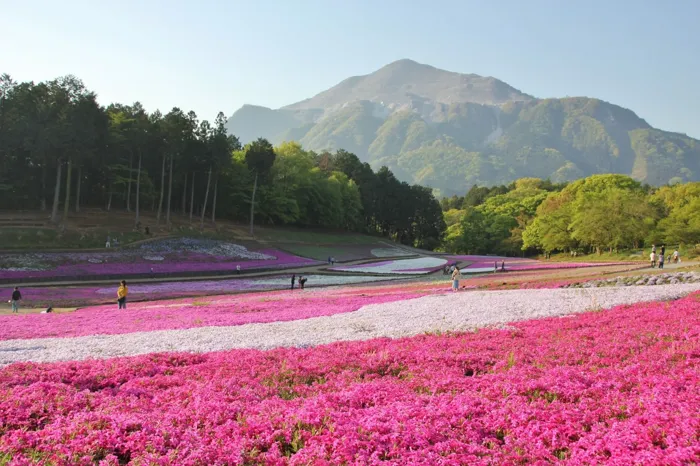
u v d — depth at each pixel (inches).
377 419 354.0
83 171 3427.7
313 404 394.0
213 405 394.6
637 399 381.1
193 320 1011.9
